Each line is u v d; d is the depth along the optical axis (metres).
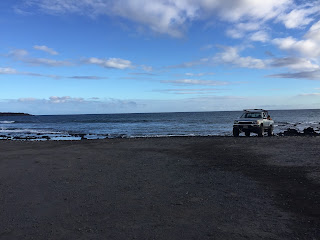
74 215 4.17
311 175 6.54
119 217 4.05
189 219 3.94
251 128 17.97
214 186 5.86
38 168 8.12
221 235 3.37
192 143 14.51
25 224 3.83
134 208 4.46
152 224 3.76
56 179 6.66
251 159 9.12
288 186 5.70
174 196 5.14
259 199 4.89
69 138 25.48
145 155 10.67
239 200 4.84
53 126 54.50
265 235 3.37
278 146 12.12
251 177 6.65
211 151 11.32
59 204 4.72
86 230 3.59
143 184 6.10
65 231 3.57
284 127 37.44
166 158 9.84
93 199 5.00
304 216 4.01
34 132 36.03
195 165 8.38
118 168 8.07
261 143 13.46
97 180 6.53
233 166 8.08
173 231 3.51
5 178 6.83
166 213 4.20
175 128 39.75
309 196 4.96
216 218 3.96
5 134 33.00
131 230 3.56
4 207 4.59
